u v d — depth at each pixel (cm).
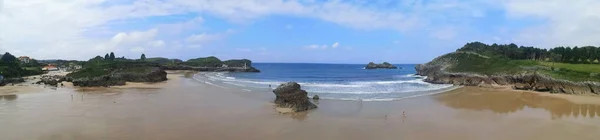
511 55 12131
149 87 5875
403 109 3531
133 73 7231
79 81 6059
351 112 3328
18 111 3231
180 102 3906
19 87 5681
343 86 6166
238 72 14238
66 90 5284
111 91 5162
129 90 5319
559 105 3953
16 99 4128
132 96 4491
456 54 10375
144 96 4491
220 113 3212
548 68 6456
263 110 3391
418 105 3816
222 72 14188
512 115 3269
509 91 5622
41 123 2719
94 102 3881
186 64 15912
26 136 2358
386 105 3769
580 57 8806
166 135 2412
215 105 3691
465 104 3962
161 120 2872
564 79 5381
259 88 5581
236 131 2548
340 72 14238
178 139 2327
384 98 4338
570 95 4994
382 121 2934
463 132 2580
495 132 2581
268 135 2453
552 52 10469
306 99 3550
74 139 2300
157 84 6581
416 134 2520
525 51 12012
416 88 5909
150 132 2486
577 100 4406
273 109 3453
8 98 4225
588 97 4728
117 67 8331
